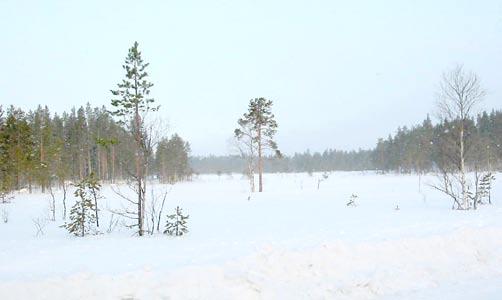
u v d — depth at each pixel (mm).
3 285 7625
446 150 24734
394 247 10711
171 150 59812
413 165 85250
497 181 45688
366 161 145750
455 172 33844
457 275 9539
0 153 39688
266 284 8594
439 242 11172
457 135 23766
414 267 9789
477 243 11367
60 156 48219
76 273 8234
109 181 55844
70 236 15195
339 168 145625
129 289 7996
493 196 30938
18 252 11562
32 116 59875
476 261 10516
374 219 17219
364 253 10266
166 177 64188
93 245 12617
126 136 16625
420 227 13383
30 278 8117
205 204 30000
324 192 41125
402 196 33781
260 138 44812
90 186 17656
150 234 15422
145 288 8070
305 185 55312
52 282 7867
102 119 59812
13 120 42281
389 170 99875
